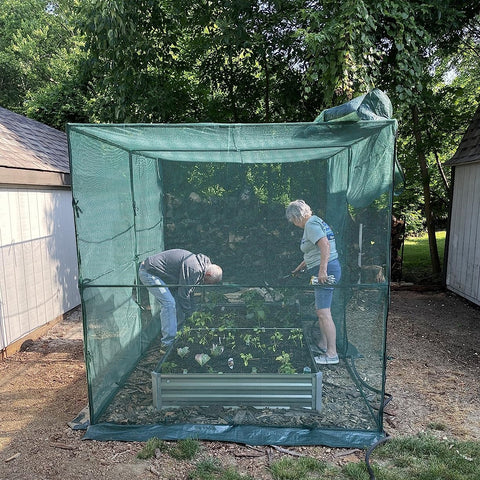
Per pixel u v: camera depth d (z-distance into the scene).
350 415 3.10
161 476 2.53
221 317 3.44
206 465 2.59
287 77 7.74
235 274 3.41
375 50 5.48
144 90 7.62
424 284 7.79
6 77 18.73
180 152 3.35
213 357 3.35
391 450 2.73
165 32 7.71
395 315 6.03
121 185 3.70
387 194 2.84
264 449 2.78
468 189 6.71
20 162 4.94
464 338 5.05
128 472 2.57
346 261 3.30
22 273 4.96
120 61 7.26
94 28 6.76
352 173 3.27
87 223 3.05
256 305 3.39
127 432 2.96
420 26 5.78
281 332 3.42
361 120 2.67
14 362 4.46
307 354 3.43
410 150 8.66
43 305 5.46
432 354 4.53
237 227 3.49
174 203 3.57
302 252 3.35
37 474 2.55
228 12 6.93
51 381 3.96
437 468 2.52
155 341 3.63
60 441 2.91
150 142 3.07
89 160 3.05
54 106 13.52
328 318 3.33
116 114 7.42
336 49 5.27
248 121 8.50
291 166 3.46
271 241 3.41
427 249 11.46
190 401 3.14
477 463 2.58
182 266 3.30
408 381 3.83
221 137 2.82
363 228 3.07
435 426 3.04
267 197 3.45
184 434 2.91
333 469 2.56
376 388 3.00
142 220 3.90
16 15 19.81
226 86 8.21
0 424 3.17
